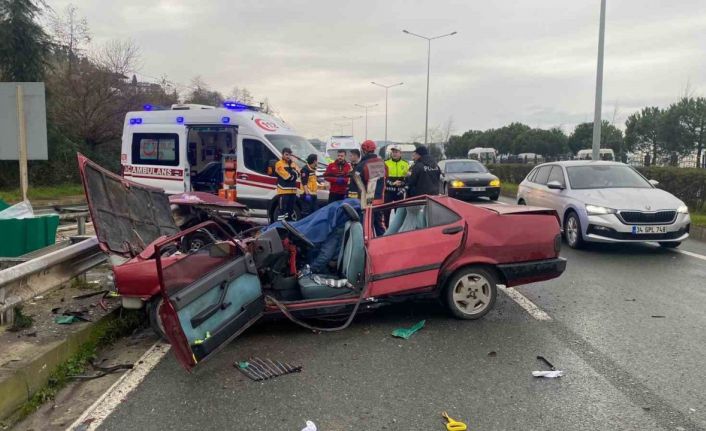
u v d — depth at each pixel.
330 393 4.21
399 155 11.72
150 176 13.30
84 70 25.91
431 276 5.78
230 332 4.66
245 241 5.50
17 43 21.47
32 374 4.19
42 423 3.82
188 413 3.92
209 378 4.52
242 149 12.22
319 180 12.39
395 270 5.68
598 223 9.50
